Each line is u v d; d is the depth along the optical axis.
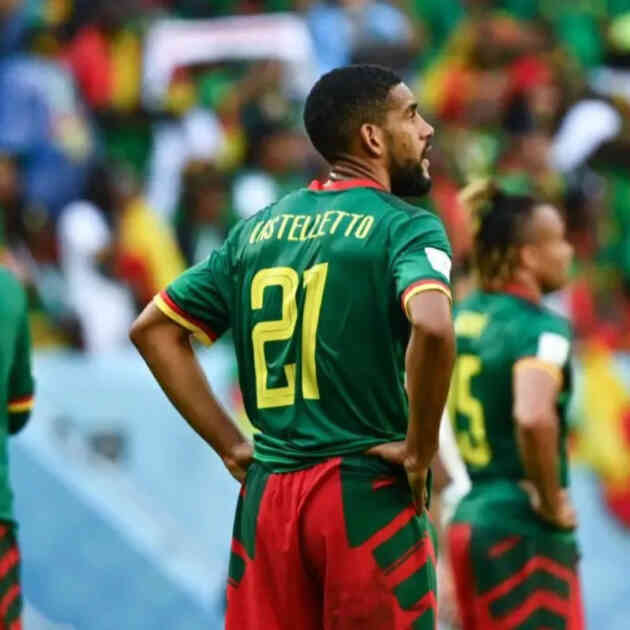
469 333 21.03
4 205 36.25
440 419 15.40
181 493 32.78
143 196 39.81
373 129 16.42
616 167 42.16
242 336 16.55
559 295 38.78
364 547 15.84
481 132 41.69
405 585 15.89
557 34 46.97
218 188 38.31
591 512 34.97
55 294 35.84
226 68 41.19
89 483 31.77
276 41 41.06
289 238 16.31
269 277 16.31
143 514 32.06
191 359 16.89
